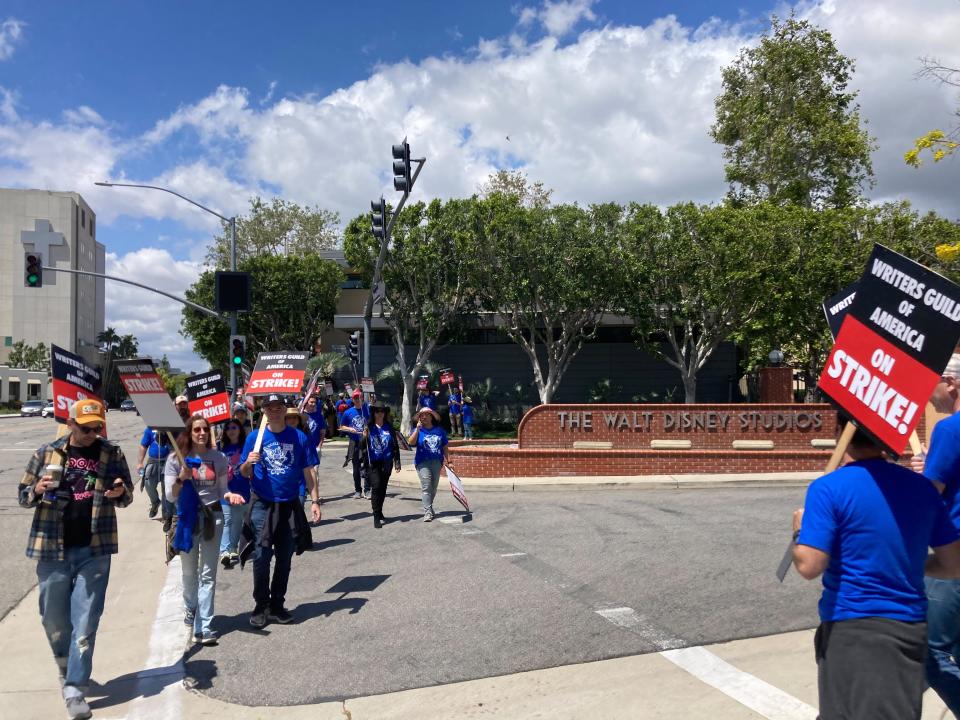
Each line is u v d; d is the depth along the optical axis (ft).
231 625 21.42
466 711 15.28
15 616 22.52
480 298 125.59
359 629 20.63
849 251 102.58
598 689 16.11
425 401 56.90
